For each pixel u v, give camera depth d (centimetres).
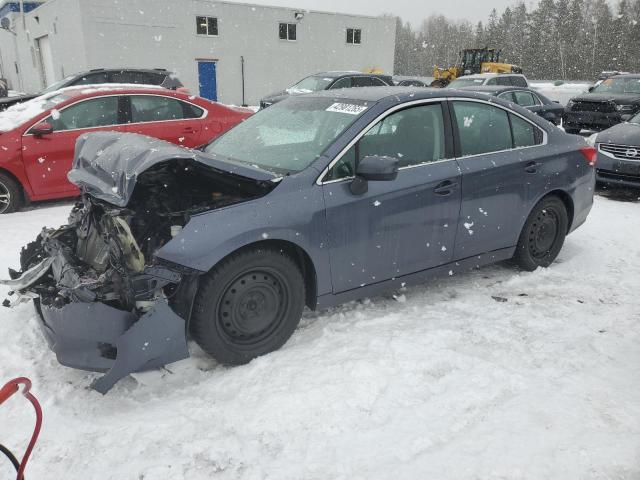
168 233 309
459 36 10088
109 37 2245
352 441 244
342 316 370
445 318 366
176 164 317
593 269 462
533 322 359
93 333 268
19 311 372
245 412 265
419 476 221
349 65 3002
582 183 459
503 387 284
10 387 152
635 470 222
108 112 684
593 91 1503
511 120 420
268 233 296
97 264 308
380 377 291
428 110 372
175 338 274
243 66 2658
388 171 307
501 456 232
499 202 399
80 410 271
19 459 235
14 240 533
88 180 314
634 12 7800
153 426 255
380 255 346
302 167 328
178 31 2422
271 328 318
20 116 648
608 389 281
